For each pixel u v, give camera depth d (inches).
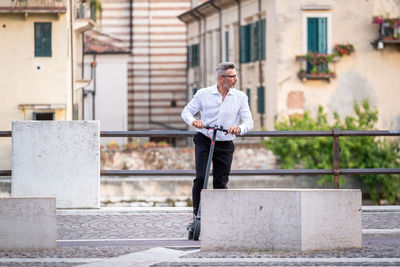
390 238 426.3
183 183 1315.2
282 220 370.9
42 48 1512.1
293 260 349.4
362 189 1376.7
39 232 381.4
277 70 1545.3
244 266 335.9
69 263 346.0
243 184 1384.1
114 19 2498.8
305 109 1541.6
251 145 1531.7
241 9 1812.3
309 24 1544.0
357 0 1539.1
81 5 1732.3
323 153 1408.7
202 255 362.9
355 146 1393.9
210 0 1980.8
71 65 1611.7
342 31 1541.6
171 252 371.9
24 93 1512.1
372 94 1544.0
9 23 1504.7
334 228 378.0
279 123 1449.3
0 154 1482.5
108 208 527.5
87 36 2116.1
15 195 530.3
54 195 530.3
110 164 1616.6
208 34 2161.7
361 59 1541.6
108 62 2079.2
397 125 1549.0
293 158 1425.9
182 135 522.3
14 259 354.3
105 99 2082.9
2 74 1507.1
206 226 375.9
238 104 416.8
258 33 1662.2
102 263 344.2
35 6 1477.6
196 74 2311.8
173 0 2496.3
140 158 1619.1
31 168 530.6
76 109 1711.4
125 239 418.0
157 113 2506.2
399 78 1547.7
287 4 1544.0
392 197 1364.4
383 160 1401.3
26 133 530.3
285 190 371.6
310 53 1520.7
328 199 376.2
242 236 374.6
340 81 1540.4
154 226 465.7
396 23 1525.6
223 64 412.5
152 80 2507.4
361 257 358.3
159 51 2502.5
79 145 530.3
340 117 1541.6
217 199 375.2
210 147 418.0
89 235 434.6
